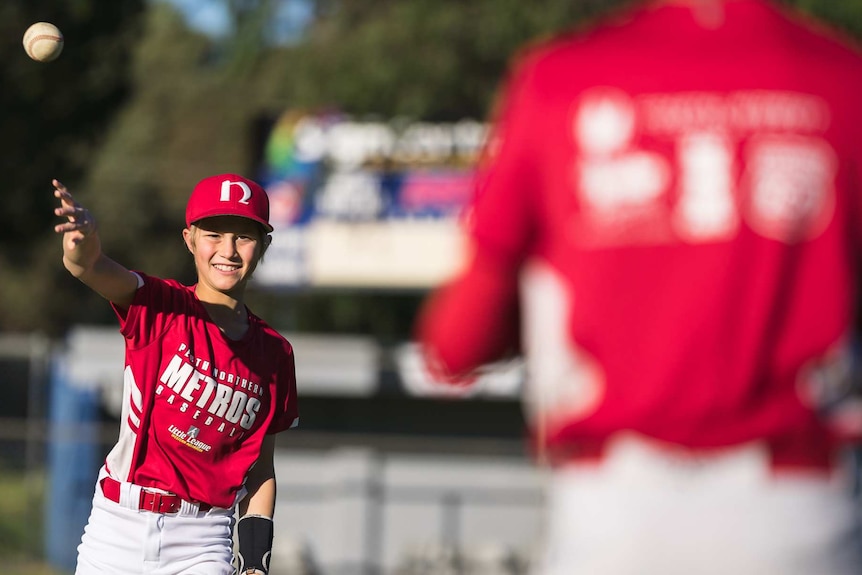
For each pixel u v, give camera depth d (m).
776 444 7.90
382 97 78.75
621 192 8.08
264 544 16.41
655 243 8.00
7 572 46.97
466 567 52.62
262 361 16.69
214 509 16.59
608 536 7.98
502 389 57.94
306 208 76.38
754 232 7.92
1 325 129.88
